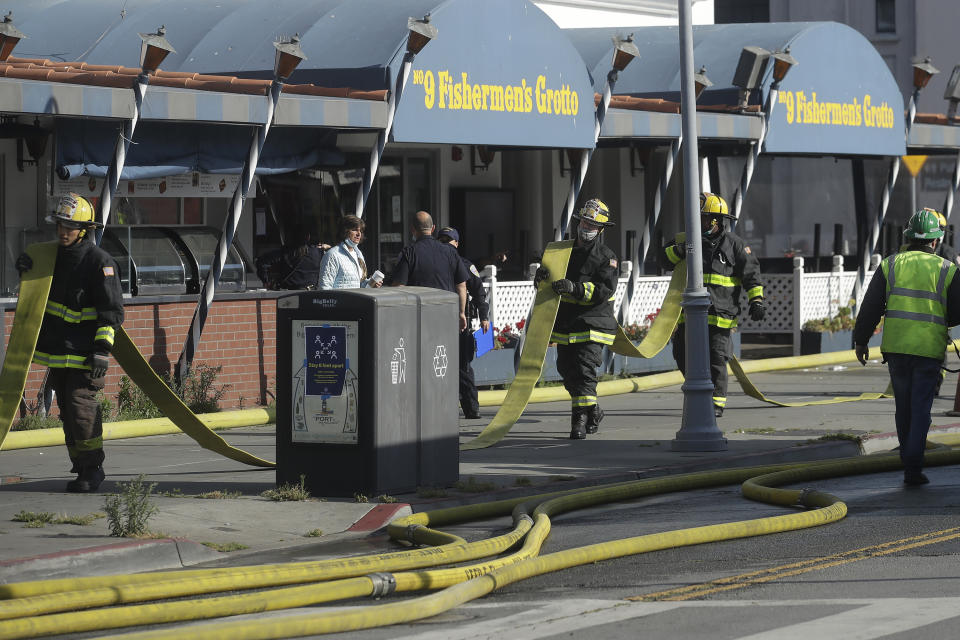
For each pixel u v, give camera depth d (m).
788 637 15.47
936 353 26.69
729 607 17.06
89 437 24.83
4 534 20.95
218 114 35.09
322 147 43.16
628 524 23.39
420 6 41.91
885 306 27.33
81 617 16.16
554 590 18.42
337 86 40.41
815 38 52.47
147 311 35.75
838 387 45.06
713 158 55.59
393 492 24.73
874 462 28.72
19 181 40.94
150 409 35.31
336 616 16.12
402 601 17.53
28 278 24.33
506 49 41.69
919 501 25.08
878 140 55.78
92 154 37.47
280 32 43.53
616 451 30.78
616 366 46.47
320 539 22.14
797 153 53.06
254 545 21.67
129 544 20.09
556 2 61.69
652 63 55.16
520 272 57.22
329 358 24.52
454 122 40.41
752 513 24.27
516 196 58.06
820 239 64.38
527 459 29.53
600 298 32.31
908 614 16.45
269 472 27.94
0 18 48.72
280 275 44.34
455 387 26.00
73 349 24.53
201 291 37.16
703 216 35.16
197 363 36.91
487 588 18.16
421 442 25.23
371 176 39.06
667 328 35.41
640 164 61.16
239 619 16.91
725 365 35.72
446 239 35.72
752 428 34.31
